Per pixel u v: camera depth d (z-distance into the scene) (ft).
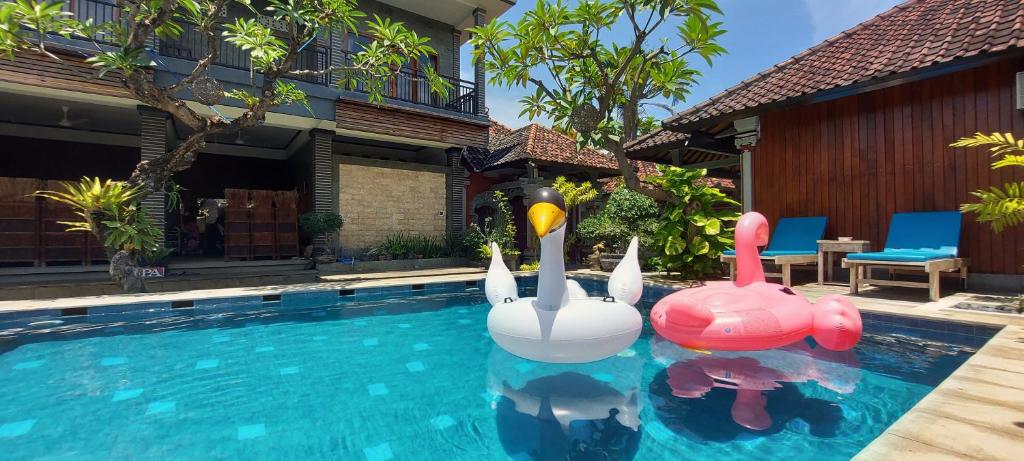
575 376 12.17
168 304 20.75
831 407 9.61
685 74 31.68
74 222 25.80
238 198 34.76
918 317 14.71
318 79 37.14
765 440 8.21
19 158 37.88
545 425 9.11
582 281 30.50
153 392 11.26
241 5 36.29
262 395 11.03
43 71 26.48
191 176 46.42
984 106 20.11
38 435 8.88
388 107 38.29
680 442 8.18
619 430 8.77
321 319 20.21
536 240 45.68
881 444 6.03
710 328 11.24
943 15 23.45
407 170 43.04
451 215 44.93
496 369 12.99
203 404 10.46
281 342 16.20
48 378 12.27
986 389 8.05
